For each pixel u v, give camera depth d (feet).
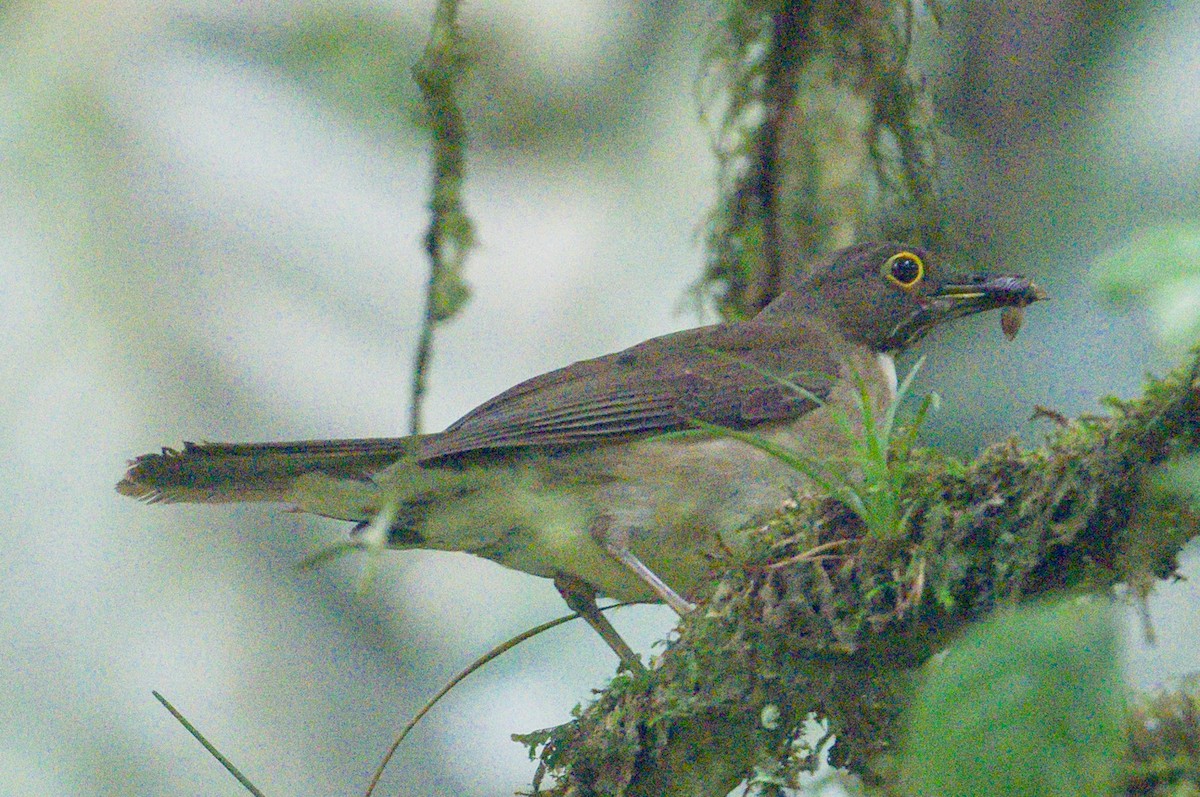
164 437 36.68
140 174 39.47
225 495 31.01
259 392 38.27
